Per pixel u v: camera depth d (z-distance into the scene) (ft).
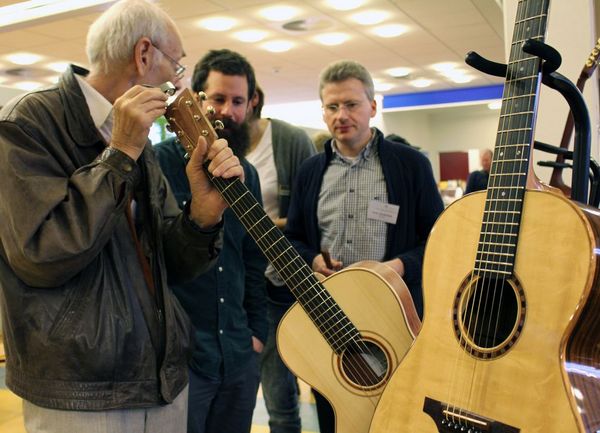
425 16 22.62
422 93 41.86
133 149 3.92
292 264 4.78
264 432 10.63
